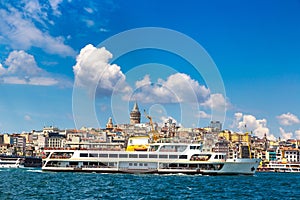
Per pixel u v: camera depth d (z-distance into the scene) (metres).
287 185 165.88
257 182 170.12
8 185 139.88
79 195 115.94
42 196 112.62
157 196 116.19
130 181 156.00
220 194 123.62
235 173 192.38
